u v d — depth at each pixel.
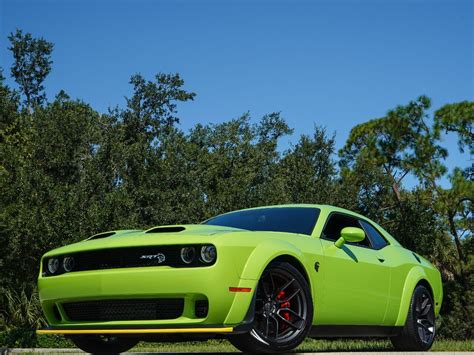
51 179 20.95
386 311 6.28
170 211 24.14
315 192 24.77
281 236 5.24
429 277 7.10
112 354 5.98
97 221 19.73
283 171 26.44
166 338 4.88
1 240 19.83
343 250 5.78
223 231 4.87
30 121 26.03
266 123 44.72
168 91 38.56
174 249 4.70
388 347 8.16
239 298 4.63
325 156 26.59
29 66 42.22
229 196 24.03
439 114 26.66
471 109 26.11
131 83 38.28
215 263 4.57
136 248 4.79
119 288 4.72
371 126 28.11
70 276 4.95
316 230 5.68
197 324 4.58
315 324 5.36
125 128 35.38
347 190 25.78
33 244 19.12
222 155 28.59
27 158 22.72
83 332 4.89
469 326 22.91
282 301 5.03
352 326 5.86
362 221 6.50
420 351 6.70
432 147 26.61
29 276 20.23
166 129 36.97
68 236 19.42
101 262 4.91
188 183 25.61
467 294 23.86
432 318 7.02
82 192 20.53
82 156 23.52
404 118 27.14
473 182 24.58
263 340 4.83
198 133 35.62
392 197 28.52
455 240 25.98
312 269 5.30
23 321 19.45
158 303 4.71
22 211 19.22
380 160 27.55
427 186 26.89
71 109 24.62
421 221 26.77
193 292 4.56
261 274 4.76
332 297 5.50
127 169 24.91
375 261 6.17
